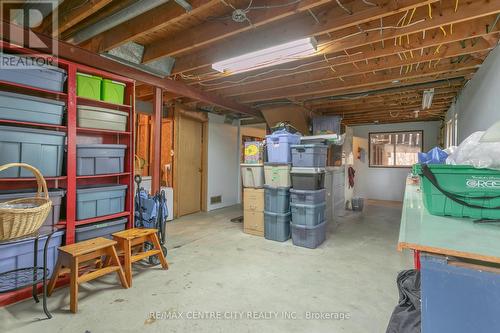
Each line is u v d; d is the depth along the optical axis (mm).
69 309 2107
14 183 2492
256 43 2854
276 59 3070
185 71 3510
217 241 3924
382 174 8273
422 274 971
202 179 6324
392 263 3113
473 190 1200
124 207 3119
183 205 5777
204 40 2703
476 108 3340
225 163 6867
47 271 2262
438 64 3432
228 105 5156
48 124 2402
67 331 1839
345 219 5465
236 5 2379
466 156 1257
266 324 1958
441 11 2293
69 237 2555
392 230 4609
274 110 5762
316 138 4645
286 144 3918
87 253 2289
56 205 2486
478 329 891
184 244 3770
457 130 4711
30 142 2295
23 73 2244
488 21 2430
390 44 2906
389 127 8188
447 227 1132
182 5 2115
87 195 2695
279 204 3930
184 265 3008
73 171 2590
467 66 3238
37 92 2602
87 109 2705
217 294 2373
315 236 3635
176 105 5562
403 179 7984
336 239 4062
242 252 3451
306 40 2619
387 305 2219
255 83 4426
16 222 1886
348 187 6594
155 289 2451
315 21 2496
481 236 1023
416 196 1804
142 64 3266
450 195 1234
